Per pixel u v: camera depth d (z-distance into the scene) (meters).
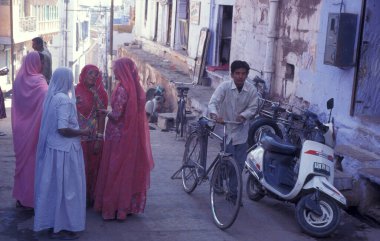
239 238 5.71
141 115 5.97
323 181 5.84
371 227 6.36
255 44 11.96
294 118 7.71
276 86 10.66
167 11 21.59
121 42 37.25
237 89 6.37
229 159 5.96
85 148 6.18
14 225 5.77
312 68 8.99
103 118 6.24
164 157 9.62
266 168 6.50
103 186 6.03
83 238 5.50
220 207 6.17
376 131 7.22
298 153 6.34
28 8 35.16
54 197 5.29
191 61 17.19
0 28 30.69
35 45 10.32
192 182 7.13
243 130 6.49
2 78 31.77
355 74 7.66
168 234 5.73
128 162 5.92
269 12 10.68
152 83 20.06
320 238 5.83
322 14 8.64
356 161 7.00
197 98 13.69
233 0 13.55
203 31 15.59
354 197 6.76
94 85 6.13
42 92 5.93
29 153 5.95
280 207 6.80
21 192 6.06
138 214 6.28
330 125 6.68
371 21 7.58
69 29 43.69
